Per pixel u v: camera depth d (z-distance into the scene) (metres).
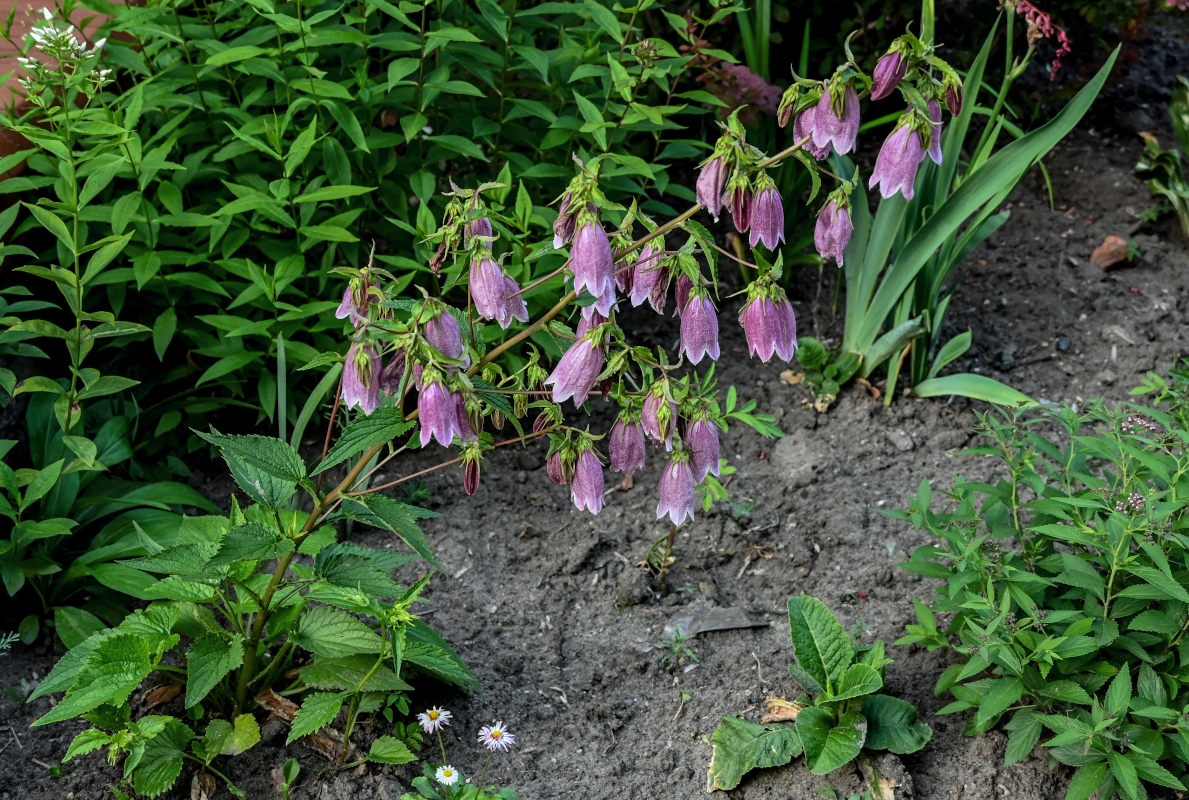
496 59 4.39
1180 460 3.02
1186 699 3.10
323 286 4.16
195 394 4.41
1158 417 3.25
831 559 4.09
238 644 2.99
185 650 3.63
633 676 3.64
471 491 2.53
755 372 5.02
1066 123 4.06
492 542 4.18
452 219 2.52
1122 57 6.46
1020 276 5.51
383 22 4.95
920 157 2.42
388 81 4.16
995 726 3.29
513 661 3.68
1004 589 3.24
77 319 3.51
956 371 5.02
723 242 5.54
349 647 3.09
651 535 4.21
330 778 3.14
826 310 5.33
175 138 4.00
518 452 4.62
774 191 2.39
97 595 3.73
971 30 6.08
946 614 3.75
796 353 4.88
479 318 2.70
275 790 3.12
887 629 3.74
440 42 4.05
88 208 3.81
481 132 4.35
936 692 3.30
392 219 4.12
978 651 2.98
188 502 3.82
